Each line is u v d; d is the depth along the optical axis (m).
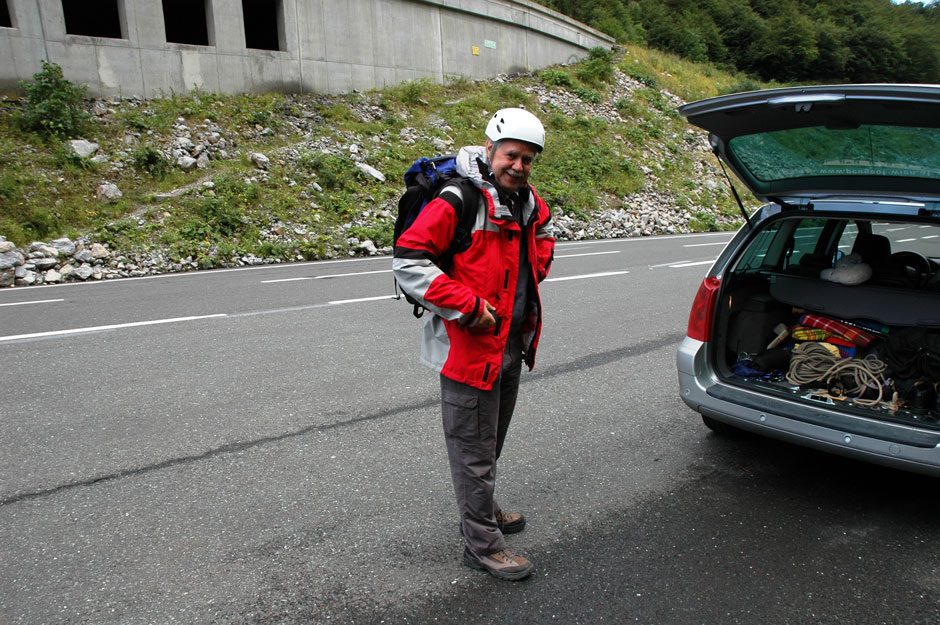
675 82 29.09
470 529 2.59
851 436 2.97
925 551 2.79
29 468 3.44
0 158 11.71
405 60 20.55
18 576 2.54
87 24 20.11
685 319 6.94
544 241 2.78
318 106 17.47
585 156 19.17
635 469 3.54
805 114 2.93
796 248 4.08
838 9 53.19
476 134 18.55
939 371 3.12
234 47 16.95
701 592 2.48
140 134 13.83
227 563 2.64
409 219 2.44
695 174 21.41
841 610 2.39
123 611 2.35
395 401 4.44
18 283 9.17
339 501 3.14
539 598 2.44
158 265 10.24
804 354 3.55
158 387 4.67
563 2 33.66
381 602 2.41
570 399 4.57
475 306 2.26
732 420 3.37
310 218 12.70
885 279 3.75
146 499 3.14
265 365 5.18
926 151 2.94
